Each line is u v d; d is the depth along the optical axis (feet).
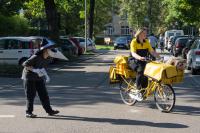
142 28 41.32
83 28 237.25
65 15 227.81
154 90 39.88
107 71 86.33
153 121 35.17
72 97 48.73
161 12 286.25
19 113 38.65
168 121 35.19
